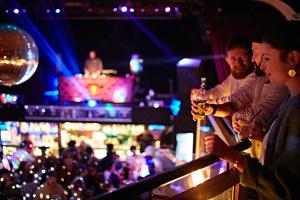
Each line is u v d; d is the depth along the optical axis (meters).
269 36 1.82
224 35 8.11
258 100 2.70
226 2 7.95
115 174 7.83
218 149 1.88
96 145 10.96
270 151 1.82
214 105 2.67
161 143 10.04
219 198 2.37
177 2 9.09
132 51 20.83
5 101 10.97
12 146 10.72
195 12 9.25
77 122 10.78
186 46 20.14
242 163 1.87
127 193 1.44
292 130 1.71
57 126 10.92
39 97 12.30
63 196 6.70
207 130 3.11
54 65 15.59
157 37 20.47
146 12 9.54
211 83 8.30
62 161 7.77
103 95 12.03
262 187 1.75
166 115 10.33
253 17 7.74
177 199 1.86
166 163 8.14
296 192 1.64
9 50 4.90
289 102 1.79
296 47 1.77
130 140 10.89
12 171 7.62
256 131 2.29
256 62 2.64
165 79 20.84
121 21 20.52
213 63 8.31
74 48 20.14
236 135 2.76
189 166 1.85
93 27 20.30
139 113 10.51
